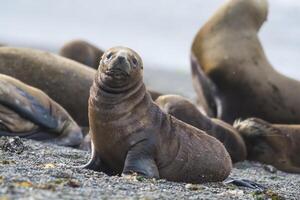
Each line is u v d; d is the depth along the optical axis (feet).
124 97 125.70
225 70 226.79
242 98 227.61
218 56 229.66
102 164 130.62
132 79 125.70
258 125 199.93
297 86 230.48
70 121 176.86
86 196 94.07
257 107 227.40
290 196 129.29
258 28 242.58
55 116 172.65
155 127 127.24
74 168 123.34
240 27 237.04
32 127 168.45
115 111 125.39
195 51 238.07
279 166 196.24
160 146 127.03
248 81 226.79
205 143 134.41
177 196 106.83
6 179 99.96
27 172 110.52
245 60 229.45
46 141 171.42
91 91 128.98
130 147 125.18
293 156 198.70
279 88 228.84
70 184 102.47
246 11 239.71
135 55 128.47
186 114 185.88
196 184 129.90
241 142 194.59
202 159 132.36
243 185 134.41
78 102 203.62
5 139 151.94
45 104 171.53
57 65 203.82
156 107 130.31
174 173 130.31
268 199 120.06
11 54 200.44
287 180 166.50
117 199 95.14
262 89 227.20
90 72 207.82
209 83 231.91
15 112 165.07
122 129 125.08
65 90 202.28
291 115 227.40
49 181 102.83
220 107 230.89
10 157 134.82
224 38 233.96
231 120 230.07
